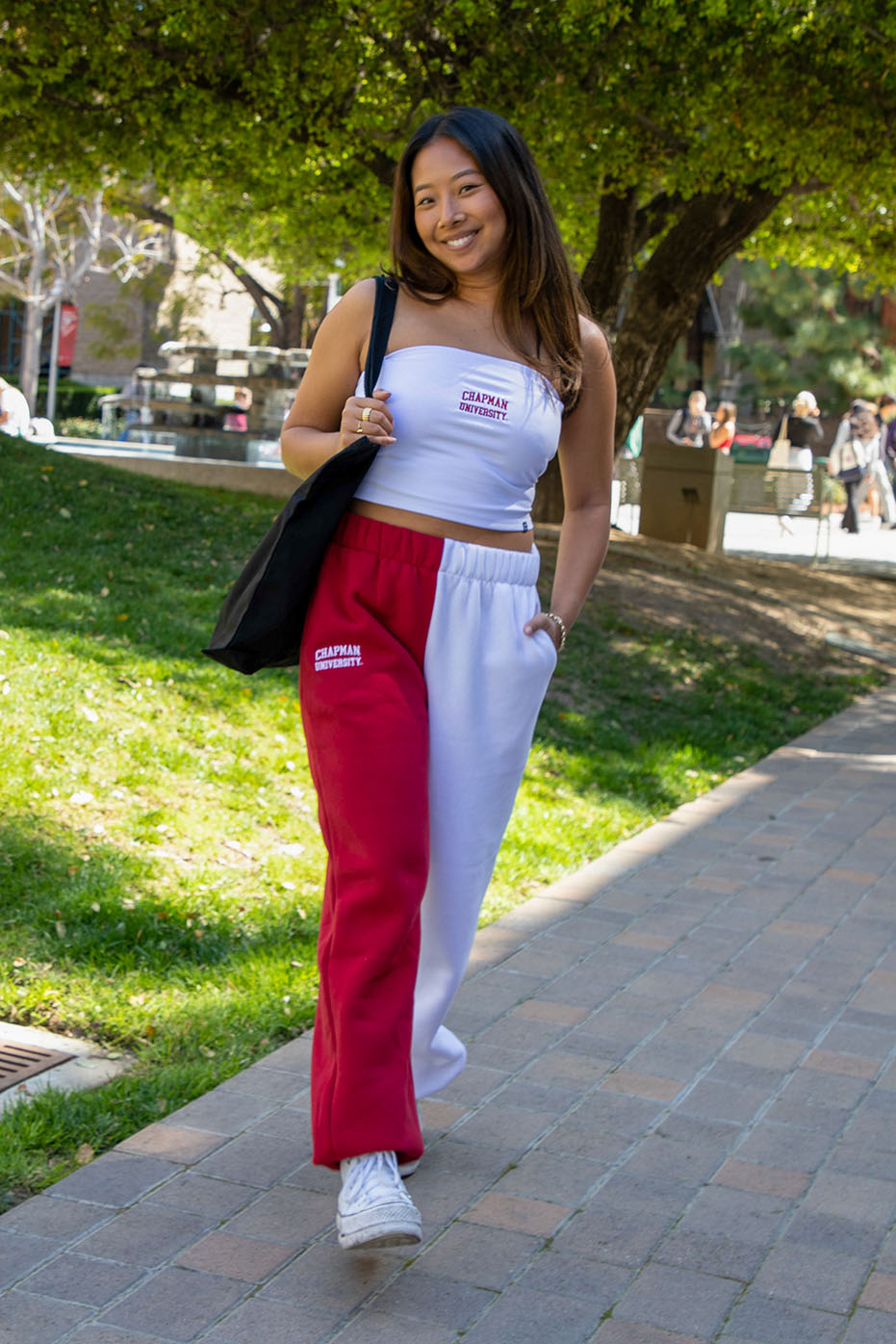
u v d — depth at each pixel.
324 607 2.60
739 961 4.40
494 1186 2.96
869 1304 2.58
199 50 11.09
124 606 7.29
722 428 23.45
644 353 13.13
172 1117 3.16
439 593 2.58
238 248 19.41
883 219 14.05
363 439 2.48
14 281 34.94
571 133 10.83
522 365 2.61
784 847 5.73
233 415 18.69
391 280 2.63
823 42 10.28
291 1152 3.03
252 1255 2.64
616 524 16.44
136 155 11.90
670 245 12.89
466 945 2.79
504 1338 2.43
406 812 2.52
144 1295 2.50
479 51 10.95
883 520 21.81
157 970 3.93
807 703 8.88
